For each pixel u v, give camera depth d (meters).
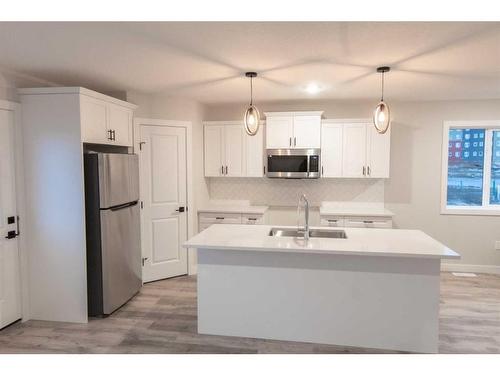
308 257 2.87
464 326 3.16
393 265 2.75
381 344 2.80
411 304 2.74
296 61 2.93
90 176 3.27
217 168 5.00
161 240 4.46
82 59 2.87
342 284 2.83
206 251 3.02
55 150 3.20
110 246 3.38
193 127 4.72
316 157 4.62
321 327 2.88
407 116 4.80
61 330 3.12
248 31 2.28
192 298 3.87
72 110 3.15
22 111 3.21
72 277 3.27
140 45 2.54
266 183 5.22
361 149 4.67
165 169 4.45
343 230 3.38
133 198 3.82
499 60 2.90
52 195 3.24
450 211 4.77
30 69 3.14
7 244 3.13
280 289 2.93
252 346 2.85
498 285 4.22
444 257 2.48
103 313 3.37
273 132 4.73
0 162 3.04
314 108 4.98
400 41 2.46
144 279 4.33
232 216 4.78
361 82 3.69
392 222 4.89
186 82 3.67
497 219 4.68
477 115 4.65
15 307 3.23
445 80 3.59
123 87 3.89
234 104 5.07
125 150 4.14
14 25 2.17
